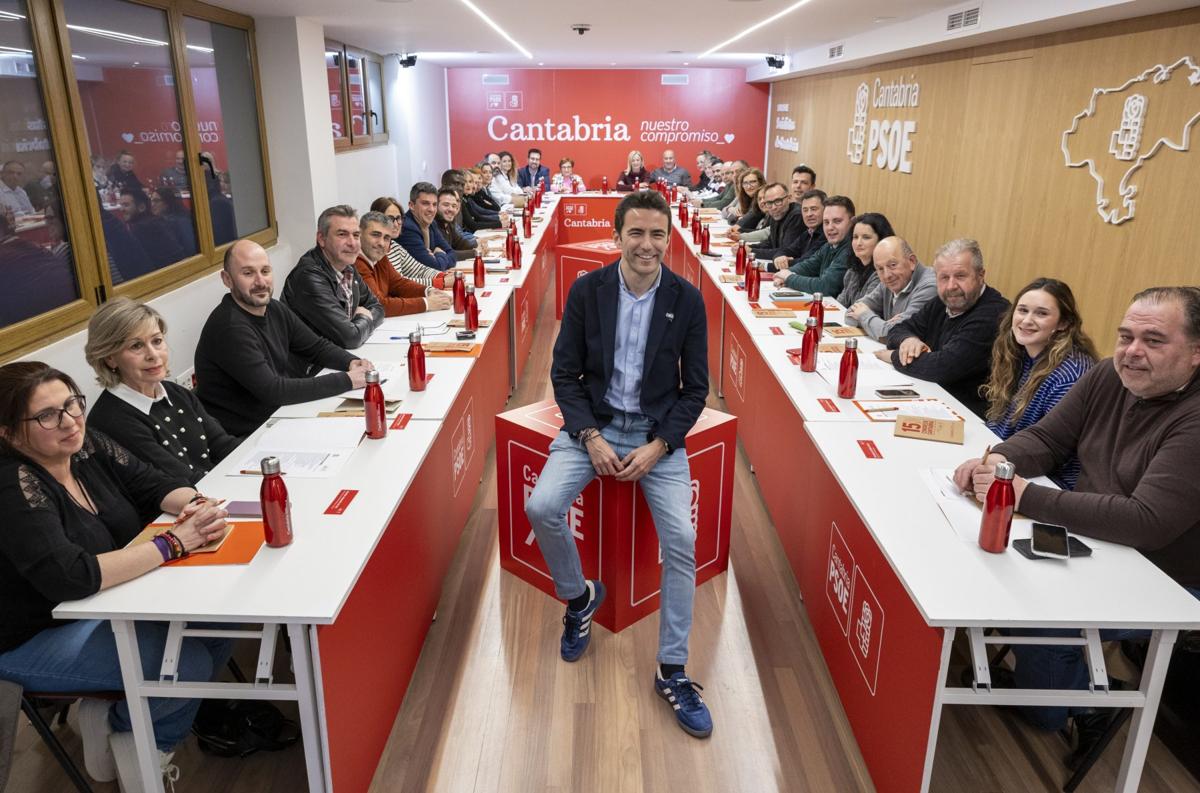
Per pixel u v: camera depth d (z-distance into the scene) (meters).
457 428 3.36
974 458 2.53
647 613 3.01
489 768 2.30
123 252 4.25
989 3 5.27
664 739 2.41
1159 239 4.25
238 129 5.83
